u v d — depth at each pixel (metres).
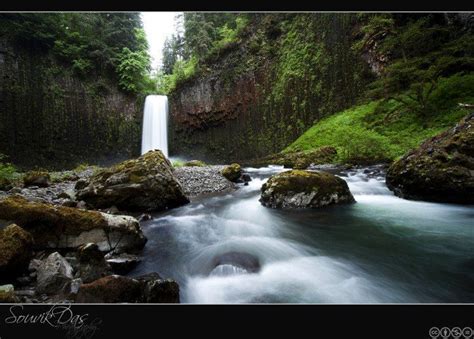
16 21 20.81
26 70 21.06
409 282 3.96
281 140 22.59
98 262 3.86
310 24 22.67
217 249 5.11
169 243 5.40
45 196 8.05
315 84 21.31
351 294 3.71
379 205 7.50
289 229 6.09
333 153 14.88
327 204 7.40
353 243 5.29
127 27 28.36
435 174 7.13
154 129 28.45
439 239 5.31
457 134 7.33
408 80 14.91
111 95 26.11
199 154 27.92
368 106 17.84
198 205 8.13
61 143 22.33
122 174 7.40
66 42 23.61
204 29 30.38
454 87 13.71
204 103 27.75
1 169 13.10
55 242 4.43
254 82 24.94
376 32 18.38
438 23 16.64
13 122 19.97
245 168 16.52
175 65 34.75
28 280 3.63
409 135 13.33
